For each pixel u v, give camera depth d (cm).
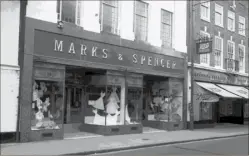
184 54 1978
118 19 1602
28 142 1196
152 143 1312
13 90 1175
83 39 1411
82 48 1402
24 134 1191
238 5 2634
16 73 1186
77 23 1418
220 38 2378
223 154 1115
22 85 1190
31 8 1236
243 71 2644
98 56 1467
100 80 1552
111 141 1321
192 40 2053
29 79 1212
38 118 1255
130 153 1112
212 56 2262
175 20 1944
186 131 1848
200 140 1536
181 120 1952
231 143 1446
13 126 1170
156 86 1945
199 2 2152
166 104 1897
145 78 1927
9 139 1159
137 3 1719
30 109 1210
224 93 2038
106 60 1502
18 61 1199
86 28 1429
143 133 1661
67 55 1344
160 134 1650
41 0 1271
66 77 1496
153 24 1788
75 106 1544
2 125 1143
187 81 2002
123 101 1599
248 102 2653
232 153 1140
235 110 2653
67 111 1503
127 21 1634
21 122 1184
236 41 2573
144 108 1945
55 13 1315
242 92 2297
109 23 1562
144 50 1706
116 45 1555
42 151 1031
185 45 2003
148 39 1750
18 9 1205
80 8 1430
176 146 1313
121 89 1593
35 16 1246
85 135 1458
